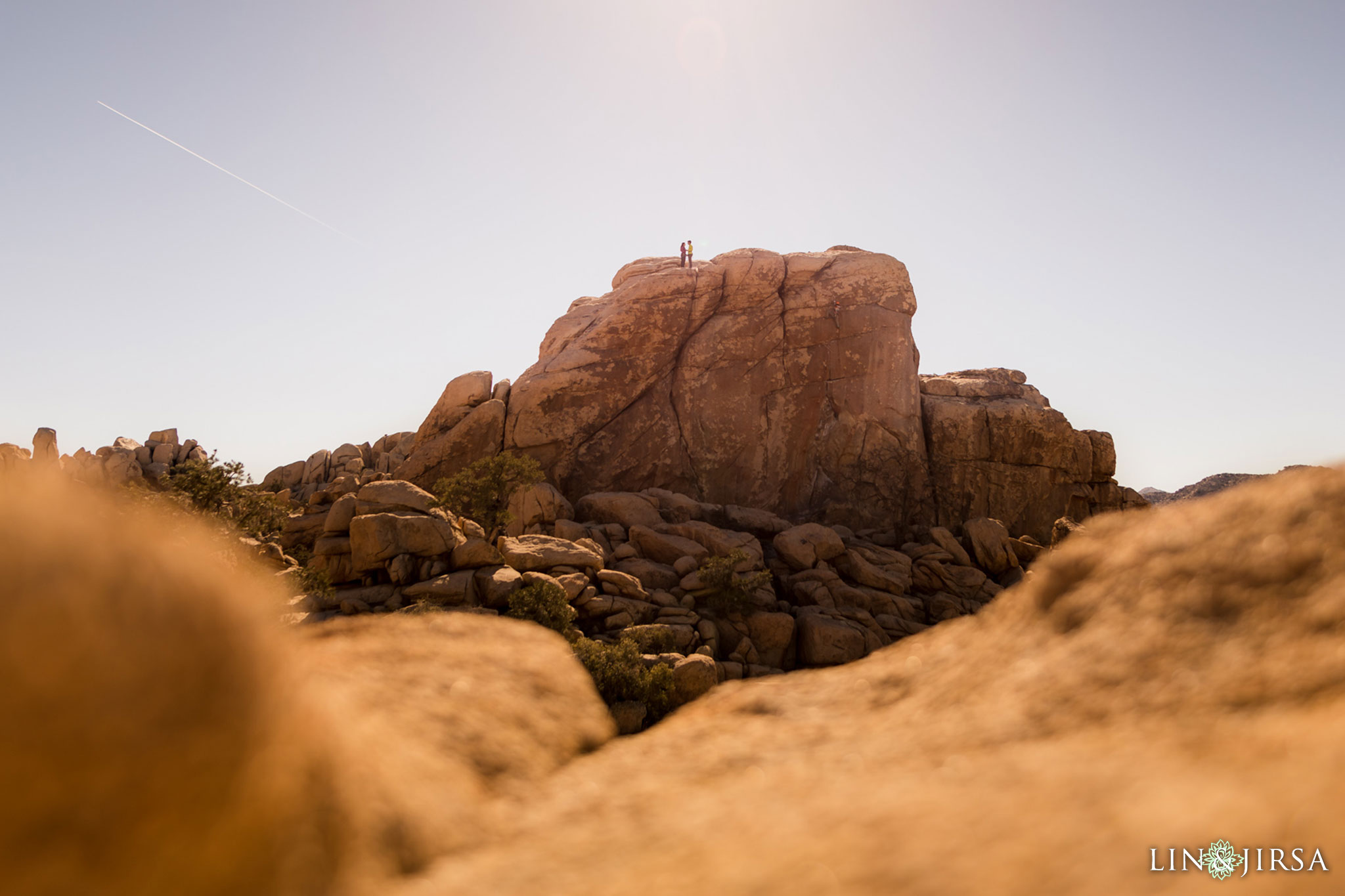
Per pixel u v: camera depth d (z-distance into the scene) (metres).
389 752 2.08
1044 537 67.62
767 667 47.97
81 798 1.15
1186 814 1.12
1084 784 1.38
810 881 1.23
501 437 65.44
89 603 1.23
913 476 67.75
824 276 71.25
